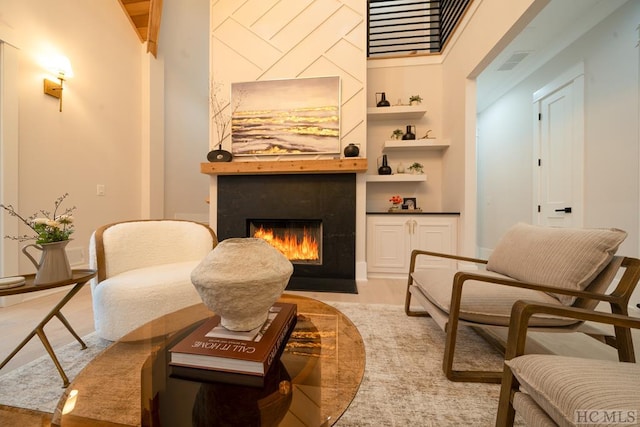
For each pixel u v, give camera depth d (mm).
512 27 2195
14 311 2137
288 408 677
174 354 760
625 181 2514
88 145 3070
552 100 3357
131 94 3646
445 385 1271
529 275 1443
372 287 2855
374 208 3930
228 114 3303
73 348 1567
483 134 4852
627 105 2488
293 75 3219
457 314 1297
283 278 828
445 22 3754
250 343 788
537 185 3607
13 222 2338
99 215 3197
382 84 3877
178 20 4453
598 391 621
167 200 4250
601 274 1239
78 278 1438
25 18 2453
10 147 2318
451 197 3459
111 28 3361
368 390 1232
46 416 964
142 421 640
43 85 2607
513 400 855
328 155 3166
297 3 3213
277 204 3188
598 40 2734
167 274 1665
